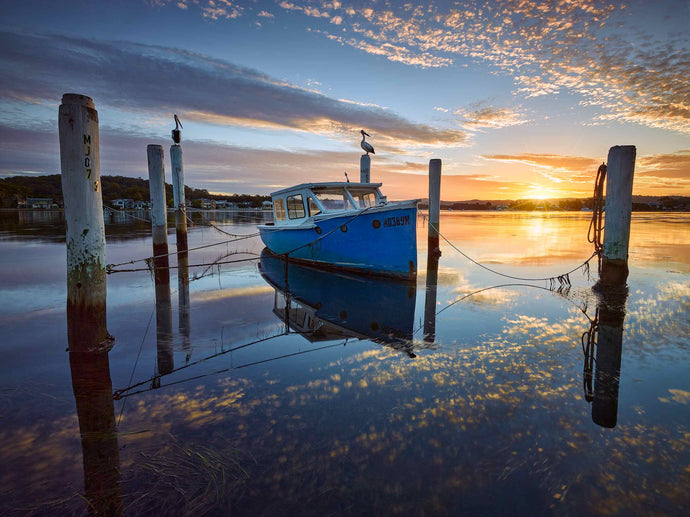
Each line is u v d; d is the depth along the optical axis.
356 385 3.22
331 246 9.62
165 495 1.93
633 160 6.89
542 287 7.62
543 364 3.67
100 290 4.22
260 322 5.36
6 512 1.82
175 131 13.59
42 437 2.47
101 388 3.21
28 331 4.80
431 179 12.15
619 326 4.96
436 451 2.27
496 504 1.85
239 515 1.80
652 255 11.87
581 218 47.38
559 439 2.40
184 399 2.99
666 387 3.15
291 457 2.22
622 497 1.90
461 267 10.25
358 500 1.88
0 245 14.01
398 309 6.08
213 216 50.03
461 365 3.65
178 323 5.29
